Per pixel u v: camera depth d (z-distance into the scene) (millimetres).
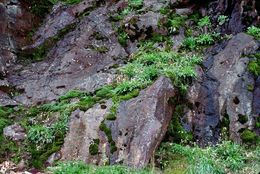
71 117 8484
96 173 6926
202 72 9273
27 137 8422
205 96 8859
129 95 8453
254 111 8531
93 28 11625
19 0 12359
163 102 8125
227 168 7324
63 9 12656
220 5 11078
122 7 12141
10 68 11023
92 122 8125
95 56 10828
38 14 12617
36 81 10523
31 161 7973
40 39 11930
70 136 8141
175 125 8359
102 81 9883
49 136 8227
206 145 8234
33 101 9922
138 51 10711
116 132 7852
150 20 11227
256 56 9227
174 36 10789
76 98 9477
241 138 8219
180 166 7430
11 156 8164
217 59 9500
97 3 12547
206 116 8625
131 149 7547
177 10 11523
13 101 9938
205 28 10789
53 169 7168
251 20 10375
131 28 11219
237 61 9156
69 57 10977
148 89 8375
